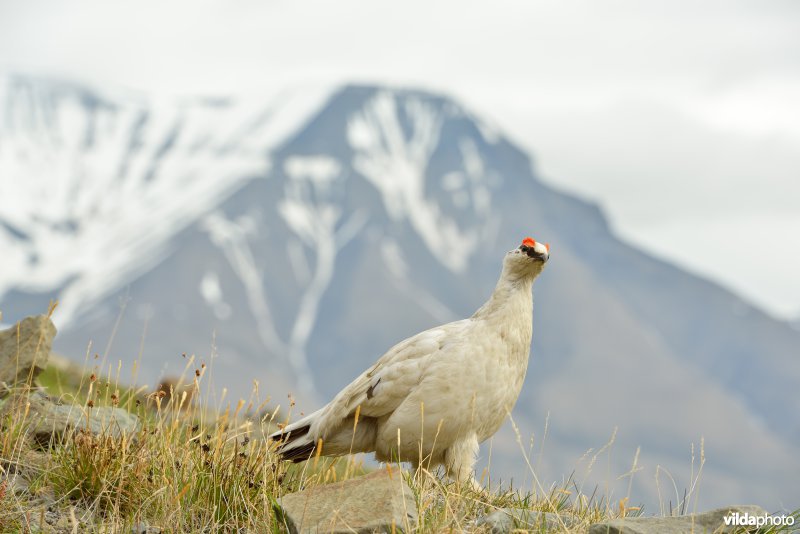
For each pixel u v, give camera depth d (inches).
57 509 280.1
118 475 291.0
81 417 318.7
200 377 318.7
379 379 354.6
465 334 356.5
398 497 266.5
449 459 353.4
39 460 307.9
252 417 324.8
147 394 332.2
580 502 305.1
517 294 362.0
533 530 270.5
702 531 265.7
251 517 280.7
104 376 352.8
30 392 345.1
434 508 286.2
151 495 284.7
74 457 297.7
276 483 302.7
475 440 356.5
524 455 311.9
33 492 286.8
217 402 317.1
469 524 277.3
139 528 269.4
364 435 363.3
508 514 280.8
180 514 274.8
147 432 311.3
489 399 353.1
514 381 361.1
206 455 298.7
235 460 297.9
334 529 255.0
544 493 306.8
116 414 343.6
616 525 262.8
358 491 272.2
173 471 290.0
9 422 314.7
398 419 350.9
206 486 290.5
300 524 263.0
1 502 272.8
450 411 348.2
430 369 349.7
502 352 355.6
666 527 266.2
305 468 359.6
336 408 358.3
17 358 342.0
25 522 265.0
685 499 288.0
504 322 358.0
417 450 355.9
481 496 315.3
